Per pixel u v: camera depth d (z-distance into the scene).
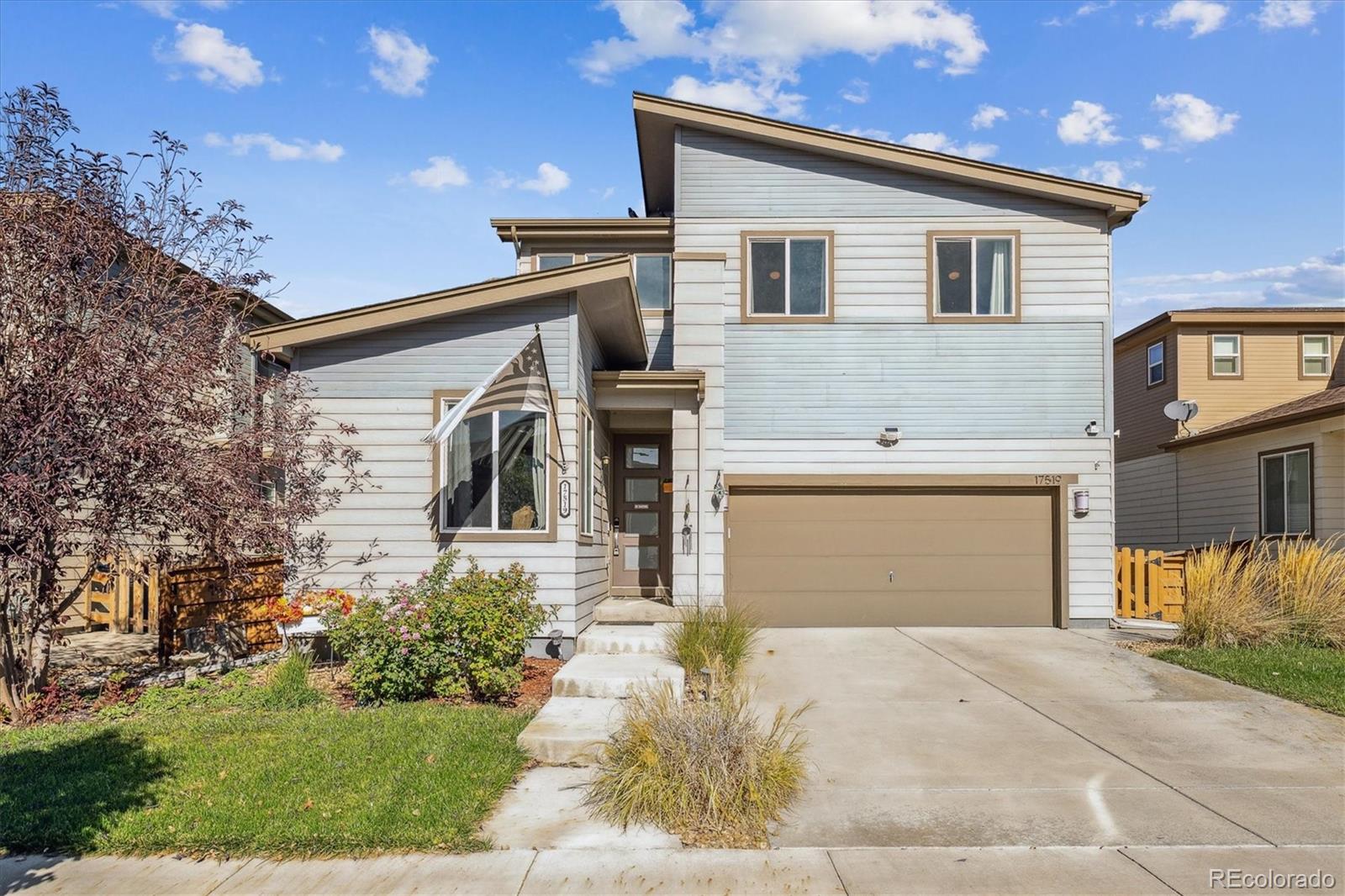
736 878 4.62
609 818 5.37
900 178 13.38
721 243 13.41
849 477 12.95
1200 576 11.01
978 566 12.88
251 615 10.09
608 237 14.36
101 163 7.76
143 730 6.86
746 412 13.13
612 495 13.69
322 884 4.52
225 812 5.21
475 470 10.15
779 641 11.43
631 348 13.19
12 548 7.13
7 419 6.98
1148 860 4.86
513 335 10.26
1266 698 8.41
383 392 10.26
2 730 7.11
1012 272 13.21
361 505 10.13
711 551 12.05
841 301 13.27
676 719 5.80
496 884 4.53
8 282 7.31
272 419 8.92
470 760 6.07
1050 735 7.26
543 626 9.87
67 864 4.72
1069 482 12.92
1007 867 4.77
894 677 9.37
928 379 13.14
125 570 8.34
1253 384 19.33
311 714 7.33
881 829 5.31
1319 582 10.98
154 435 7.54
